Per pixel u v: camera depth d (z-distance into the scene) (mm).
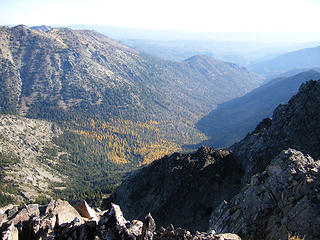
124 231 21688
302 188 29344
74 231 22469
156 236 25719
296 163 33625
